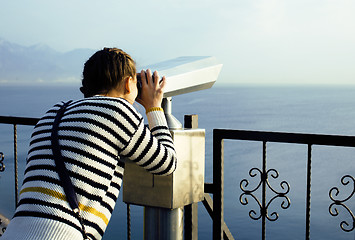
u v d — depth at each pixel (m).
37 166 1.03
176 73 1.27
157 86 1.21
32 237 0.94
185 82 1.30
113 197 1.15
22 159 69.12
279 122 183.12
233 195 56.66
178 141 1.32
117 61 1.14
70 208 0.98
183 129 1.39
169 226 1.37
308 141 1.42
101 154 1.04
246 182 1.60
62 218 0.96
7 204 41.12
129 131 1.07
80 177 1.01
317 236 43.62
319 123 189.75
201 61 1.37
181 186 1.35
